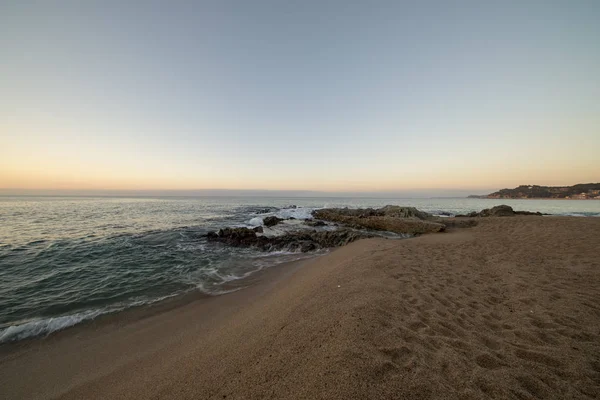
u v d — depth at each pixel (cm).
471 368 243
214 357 318
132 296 683
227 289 721
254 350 299
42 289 730
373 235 1415
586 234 953
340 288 464
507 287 471
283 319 372
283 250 1215
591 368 247
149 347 432
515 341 298
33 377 375
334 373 221
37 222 1938
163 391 273
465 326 331
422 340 285
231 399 224
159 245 1288
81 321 548
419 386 210
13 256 1041
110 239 1375
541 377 235
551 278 516
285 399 206
